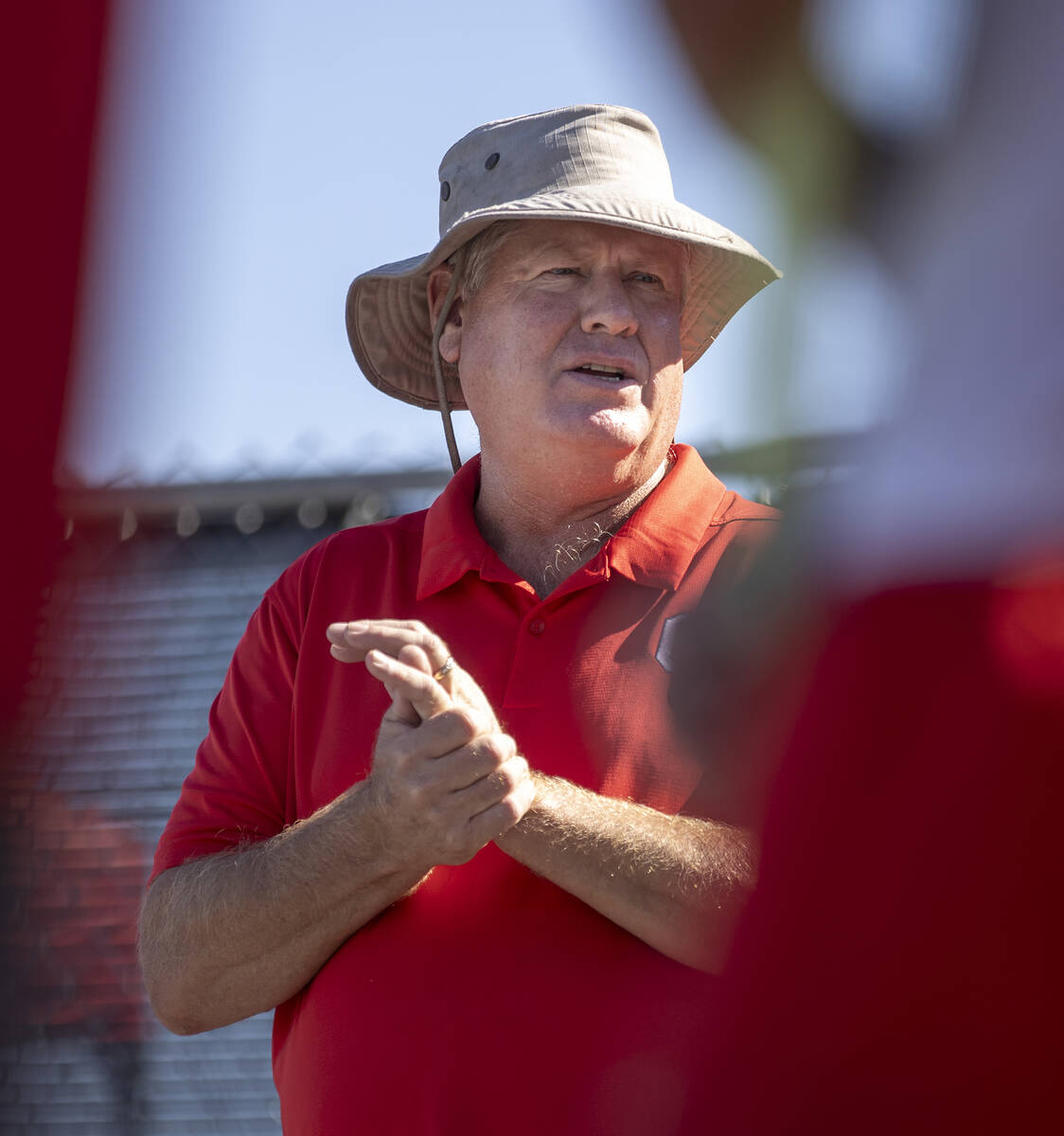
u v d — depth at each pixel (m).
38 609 3.01
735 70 2.03
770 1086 2.69
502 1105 6.58
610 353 8.20
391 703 7.83
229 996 7.38
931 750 2.57
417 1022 6.84
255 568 21.47
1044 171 2.11
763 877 2.78
